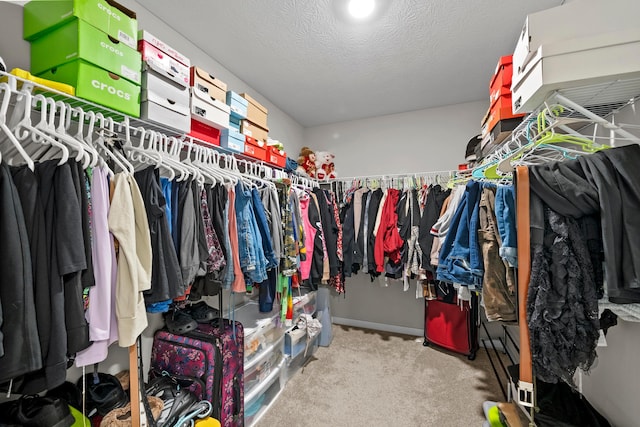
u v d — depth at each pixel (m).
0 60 0.79
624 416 1.08
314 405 1.72
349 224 2.59
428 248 2.17
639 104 1.03
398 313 2.92
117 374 1.26
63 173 0.76
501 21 1.58
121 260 0.87
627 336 1.07
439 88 2.41
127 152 1.11
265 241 1.50
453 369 2.13
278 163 2.09
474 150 2.22
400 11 1.51
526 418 1.22
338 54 1.92
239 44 1.82
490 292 1.15
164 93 1.21
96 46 0.98
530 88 0.98
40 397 0.90
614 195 0.72
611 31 0.89
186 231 1.10
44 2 0.98
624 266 0.69
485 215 1.22
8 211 0.65
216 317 1.56
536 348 0.77
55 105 0.85
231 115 1.68
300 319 2.21
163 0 1.44
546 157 1.37
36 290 0.69
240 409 1.42
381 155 3.04
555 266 0.76
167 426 1.07
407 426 1.55
